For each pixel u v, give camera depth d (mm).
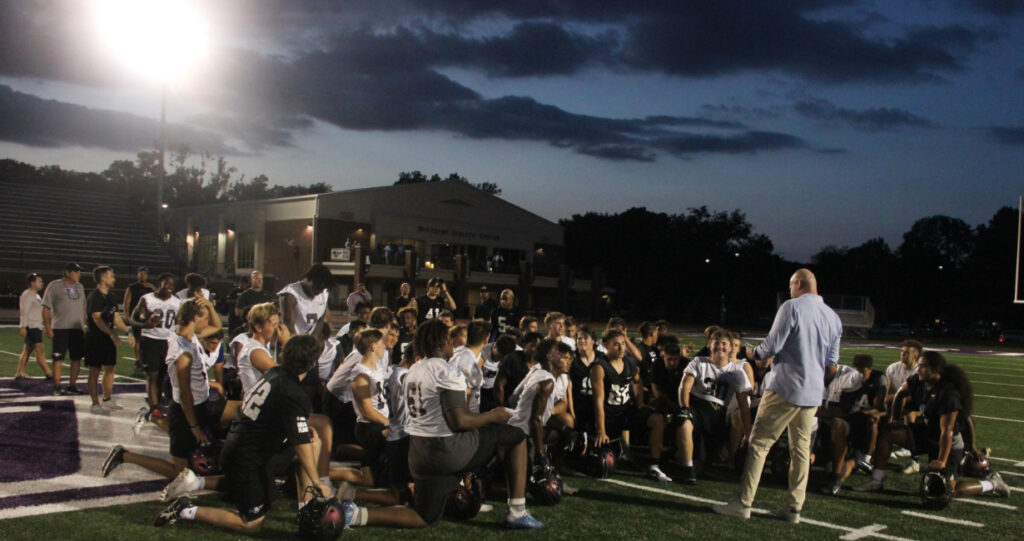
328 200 42844
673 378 7664
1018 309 67125
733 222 71000
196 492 5688
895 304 71562
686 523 5438
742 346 7996
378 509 4949
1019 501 6473
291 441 4676
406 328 8695
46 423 8148
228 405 6281
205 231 50062
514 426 5406
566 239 75062
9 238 38094
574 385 7258
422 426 4844
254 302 10523
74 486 5785
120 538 4629
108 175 85188
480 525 5203
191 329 5746
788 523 5566
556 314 8164
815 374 5492
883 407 7379
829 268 74000
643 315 64438
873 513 5953
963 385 6371
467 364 6027
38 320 11617
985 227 71875
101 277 9180
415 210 48250
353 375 6289
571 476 6871
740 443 7258
